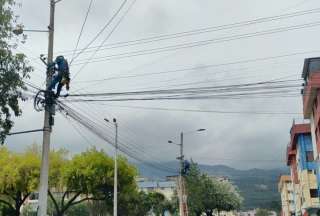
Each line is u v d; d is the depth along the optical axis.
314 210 34.03
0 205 47.62
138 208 69.19
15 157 41.66
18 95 14.82
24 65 14.68
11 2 14.62
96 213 61.25
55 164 43.53
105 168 43.84
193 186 74.81
